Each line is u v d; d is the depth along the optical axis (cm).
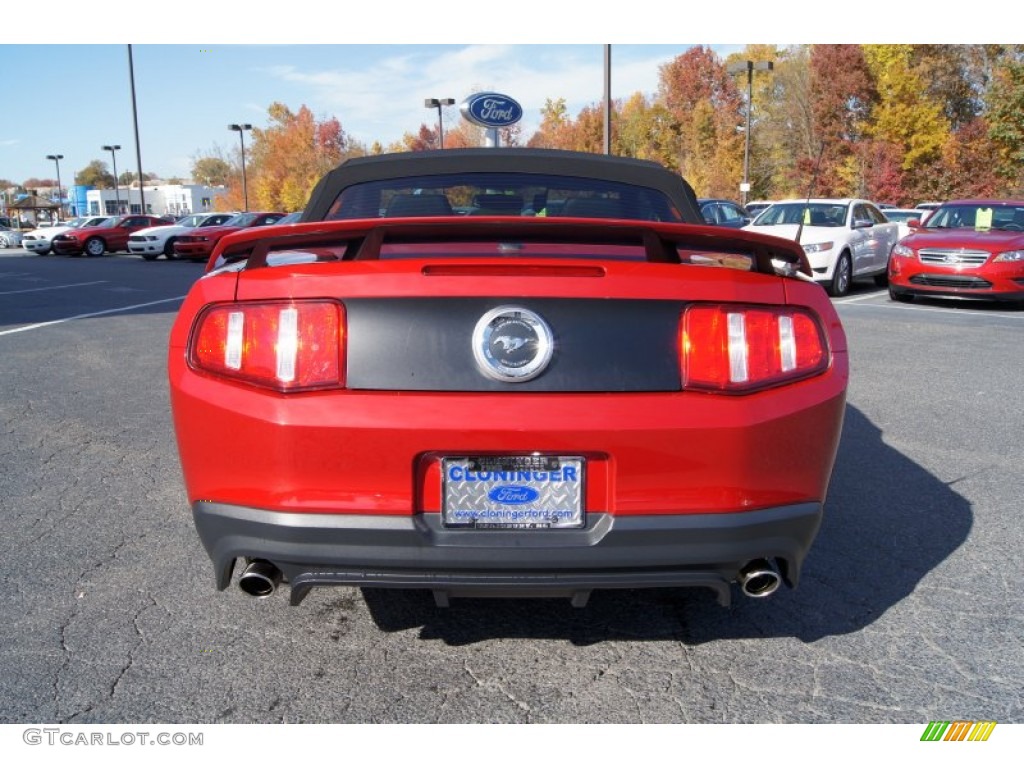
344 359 218
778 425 222
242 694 241
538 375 216
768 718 231
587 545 217
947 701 238
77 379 693
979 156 3841
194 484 231
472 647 269
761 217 1498
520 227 223
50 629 276
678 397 219
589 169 350
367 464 214
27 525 370
